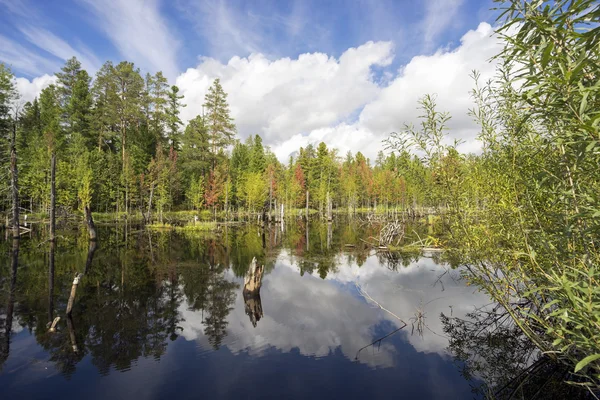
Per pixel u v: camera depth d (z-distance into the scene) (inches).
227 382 211.2
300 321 324.2
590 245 128.3
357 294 415.2
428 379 213.2
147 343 271.3
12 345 260.5
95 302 369.7
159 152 1494.8
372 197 2277.3
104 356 246.5
